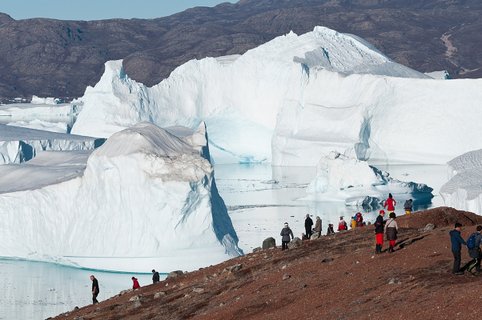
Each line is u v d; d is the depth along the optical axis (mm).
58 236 92562
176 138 93000
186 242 85562
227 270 54344
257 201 131500
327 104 195000
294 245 55656
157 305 51750
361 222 64562
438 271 39781
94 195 90125
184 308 48875
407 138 184250
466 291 35688
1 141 153875
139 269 85688
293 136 192750
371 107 186875
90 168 90500
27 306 70688
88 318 53219
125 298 57844
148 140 89250
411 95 186125
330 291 41969
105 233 88688
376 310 37031
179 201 84750
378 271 42531
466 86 181750
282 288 45531
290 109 197625
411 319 34531
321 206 125000
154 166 86438
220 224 88438
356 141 183375
